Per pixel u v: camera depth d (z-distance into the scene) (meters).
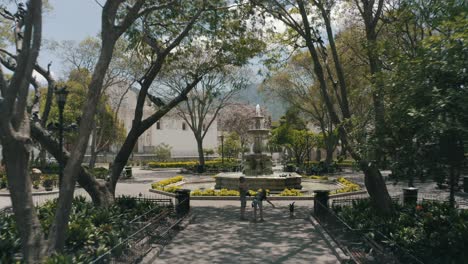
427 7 9.93
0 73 7.35
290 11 13.95
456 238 7.29
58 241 6.81
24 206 6.66
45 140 11.48
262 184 20.91
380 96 7.93
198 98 36.88
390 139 7.18
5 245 7.42
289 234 11.32
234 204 17.31
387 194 11.50
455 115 6.10
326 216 11.70
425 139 6.69
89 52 30.03
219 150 55.41
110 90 41.34
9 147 6.55
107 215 10.16
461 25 6.60
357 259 7.95
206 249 9.66
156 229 10.42
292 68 35.09
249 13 13.48
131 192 23.17
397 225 9.27
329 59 26.80
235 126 56.12
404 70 7.45
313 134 43.41
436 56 6.77
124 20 7.91
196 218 13.95
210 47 15.55
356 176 33.44
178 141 63.91
